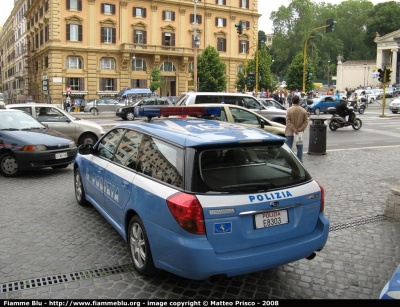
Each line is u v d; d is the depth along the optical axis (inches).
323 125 471.5
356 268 174.9
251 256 137.4
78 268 170.4
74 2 1907.0
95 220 231.6
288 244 145.8
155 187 150.1
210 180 139.4
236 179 142.9
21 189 306.3
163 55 2103.8
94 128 493.4
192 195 135.8
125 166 182.4
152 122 192.9
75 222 228.2
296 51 3496.6
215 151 145.9
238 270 136.2
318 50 3604.8
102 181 204.1
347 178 347.6
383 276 167.6
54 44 1882.4
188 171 139.9
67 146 367.6
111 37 1994.3
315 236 152.8
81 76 1950.1
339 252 191.3
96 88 1982.0
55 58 1892.2
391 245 199.9
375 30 3804.1
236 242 137.3
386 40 3139.8
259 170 149.6
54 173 367.9
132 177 168.9
